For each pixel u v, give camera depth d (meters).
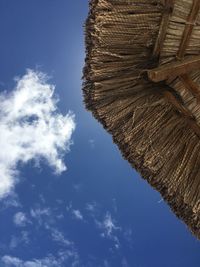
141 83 4.59
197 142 4.75
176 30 4.21
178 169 4.70
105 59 4.45
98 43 4.34
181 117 4.70
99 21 4.20
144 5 4.15
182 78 4.42
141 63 4.48
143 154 4.71
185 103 4.52
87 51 4.54
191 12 4.07
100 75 4.51
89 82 4.65
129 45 4.38
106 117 4.73
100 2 4.14
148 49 4.42
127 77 4.54
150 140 4.70
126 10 4.16
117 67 4.49
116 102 4.65
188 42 4.26
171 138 4.75
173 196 4.72
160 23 4.20
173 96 4.57
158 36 4.25
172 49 4.32
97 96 4.62
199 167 4.71
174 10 4.09
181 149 4.75
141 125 4.70
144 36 4.32
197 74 4.44
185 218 4.71
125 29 4.26
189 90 4.43
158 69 4.29
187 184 4.67
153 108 4.72
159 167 4.71
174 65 4.32
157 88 4.61
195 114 4.55
